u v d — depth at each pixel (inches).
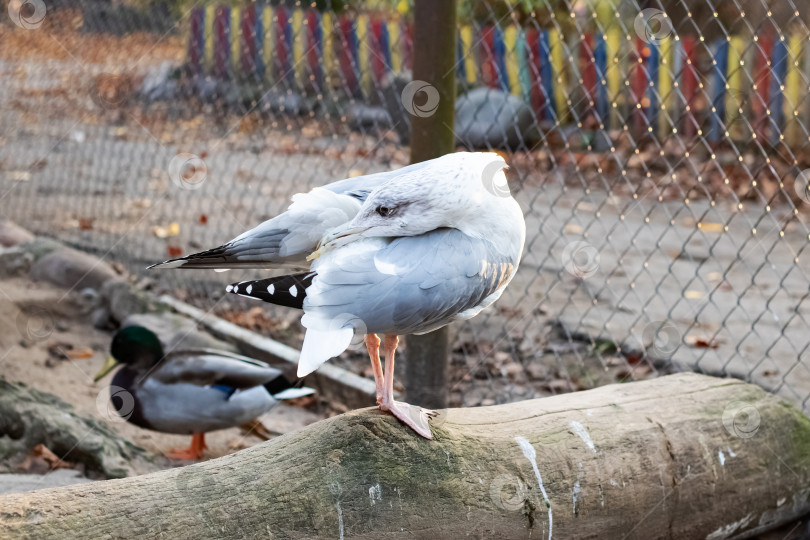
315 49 304.0
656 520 133.0
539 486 121.7
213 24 450.6
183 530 100.7
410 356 177.8
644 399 141.9
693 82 453.1
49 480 159.3
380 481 110.4
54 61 572.1
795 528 150.9
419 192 101.5
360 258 101.6
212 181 389.4
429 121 166.7
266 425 196.9
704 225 359.6
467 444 119.3
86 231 314.3
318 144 394.6
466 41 429.1
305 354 97.5
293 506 105.8
